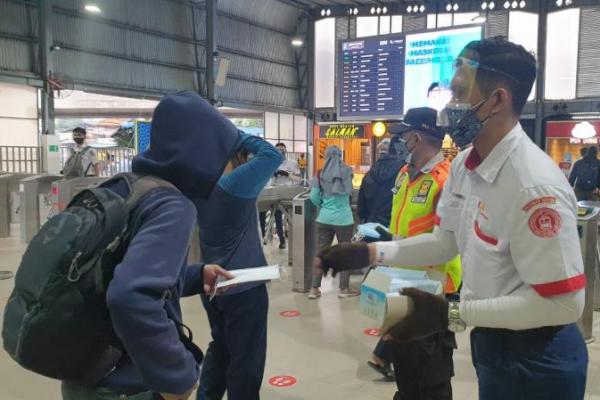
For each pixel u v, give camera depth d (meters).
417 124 2.53
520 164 1.17
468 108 1.23
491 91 1.21
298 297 4.88
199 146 1.30
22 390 2.88
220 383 2.35
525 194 1.14
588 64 13.31
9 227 8.28
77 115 19.47
